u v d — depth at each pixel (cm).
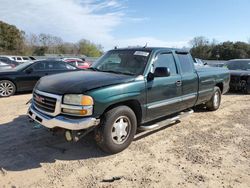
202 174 369
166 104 500
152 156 421
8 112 655
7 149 429
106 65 515
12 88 909
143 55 487
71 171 366
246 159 423
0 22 5481
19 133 503
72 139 381
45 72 977
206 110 736
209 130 564
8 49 5581
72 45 6488
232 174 372
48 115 394
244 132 557
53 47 6138
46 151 426
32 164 382
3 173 354
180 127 579
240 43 5778
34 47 5931
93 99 377
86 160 400
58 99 379
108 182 341
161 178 355
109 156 416
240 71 1112
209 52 6078
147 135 518
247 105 841
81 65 1955
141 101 445
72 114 374
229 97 998
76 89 379
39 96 412
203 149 457
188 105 582
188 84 561
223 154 439
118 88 405
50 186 328
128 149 445
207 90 652
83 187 328
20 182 335
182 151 445
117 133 415
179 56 558
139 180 348
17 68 965
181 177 359
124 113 418
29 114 430
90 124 375
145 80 451
